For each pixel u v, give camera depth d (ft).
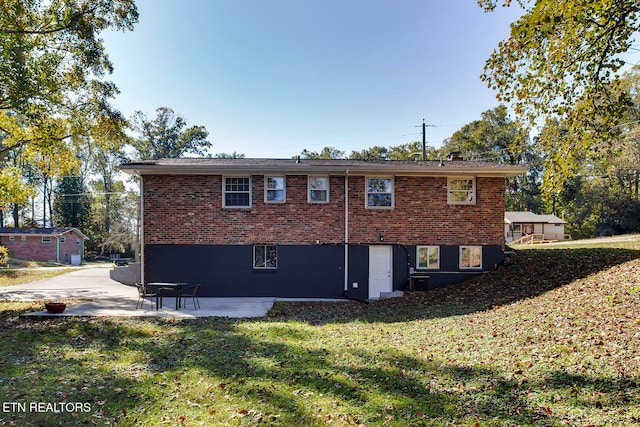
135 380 19.01
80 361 22.20
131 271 65.92
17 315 37.32
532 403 14.70
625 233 134.31
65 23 51.49
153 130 161.07
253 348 24.62
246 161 55.62
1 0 43.52
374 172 50.16
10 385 18.29
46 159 70.13
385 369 19.69
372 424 13.98
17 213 176.96
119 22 54.90
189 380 18.90
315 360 21.68
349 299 49.49
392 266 50.62
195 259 49.88
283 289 50.14
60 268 103.86
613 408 13.66
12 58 44.57
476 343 23.35
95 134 65.57
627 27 20.53
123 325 32.55
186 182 50.08
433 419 14.15
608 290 29.53
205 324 33.24
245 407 15.69
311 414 14.94
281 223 50.42
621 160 118.83
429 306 39.99
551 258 50.98
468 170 48.83
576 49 21.33
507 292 39.68
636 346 18.26
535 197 180.24
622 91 22.33
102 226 178.60
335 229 50.60
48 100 53.78
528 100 23.02
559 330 23.12
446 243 50.83
